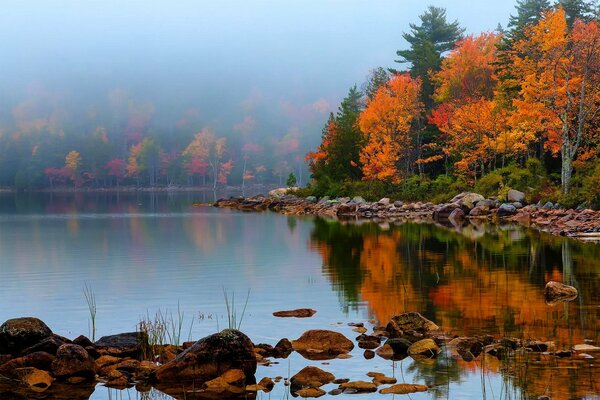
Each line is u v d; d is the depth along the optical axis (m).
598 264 24.58
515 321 15.78
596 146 52.44
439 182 65.94
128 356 13.82
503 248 30.22
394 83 72.00
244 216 63.66
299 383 11.90
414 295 19.42
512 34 66.00
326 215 63.19
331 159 85.00
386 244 33.75
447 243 33.12
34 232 46.09
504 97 61.28
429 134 75.62
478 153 60.22
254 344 14.45
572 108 51.34
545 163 60.59
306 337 14.32
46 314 17.86
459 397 10.88
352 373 12.41
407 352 13.52
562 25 49.31
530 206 50.44
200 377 12.43
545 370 11.98
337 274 23.95
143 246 35.62
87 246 36.06
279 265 26.80
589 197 44.97
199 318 17.02
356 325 15.95
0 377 12.62
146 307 18.56
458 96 76.94
